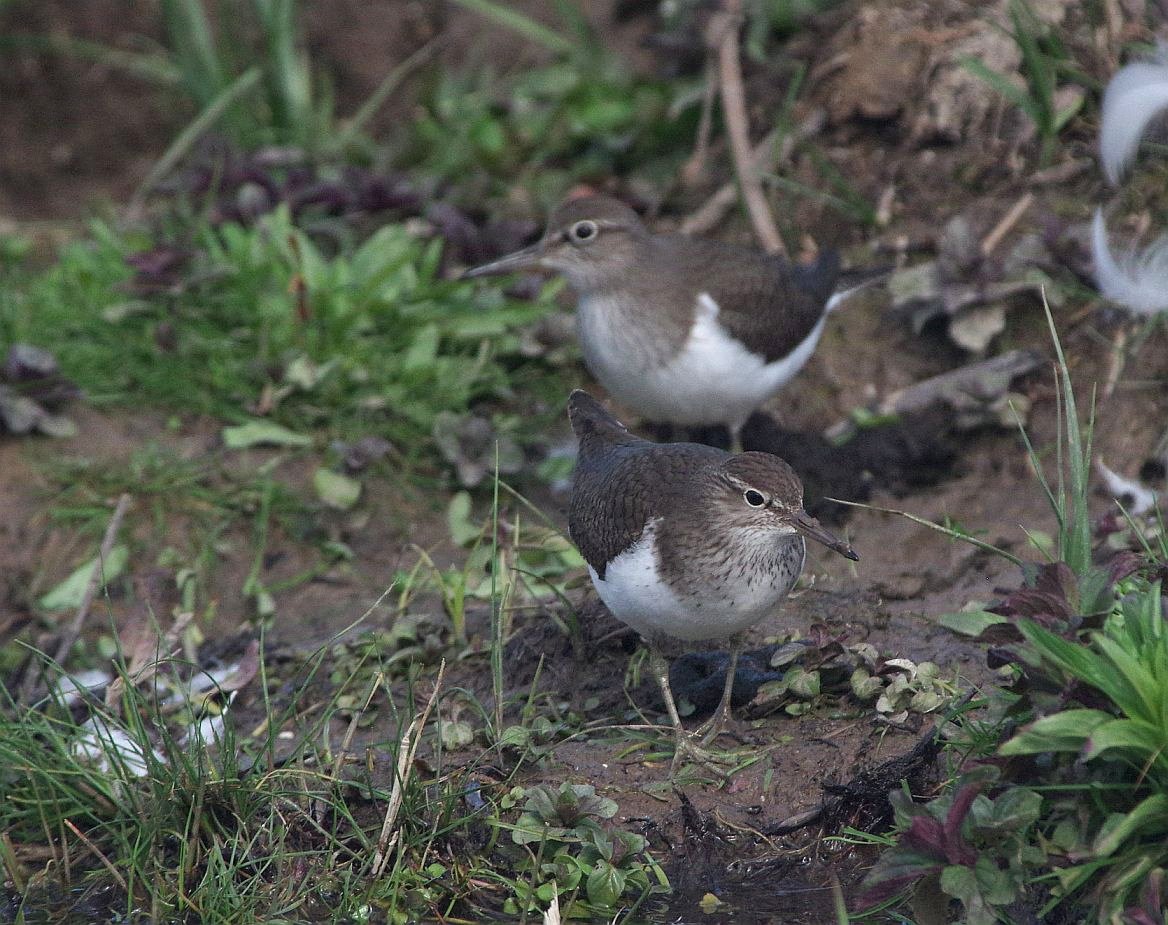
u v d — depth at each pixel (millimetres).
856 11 13789
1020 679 7312
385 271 12773
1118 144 11477
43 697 9852
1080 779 6902
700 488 8227
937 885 7051
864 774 8062
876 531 10898
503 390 12633
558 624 9695
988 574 10156
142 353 12734
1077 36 12844
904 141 13156
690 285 10734
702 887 7875
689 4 15242
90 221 15156
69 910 8039
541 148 15266
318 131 15945
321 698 9641
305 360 12328
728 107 13703
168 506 11648
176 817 8305
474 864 7965
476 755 8617
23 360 12109
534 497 11930
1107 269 11125
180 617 10117
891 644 9289
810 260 12992
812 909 7656
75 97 16578
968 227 12234
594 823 7895
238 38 16750
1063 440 11289
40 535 11469
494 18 16156
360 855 8039
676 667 9312
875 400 11953
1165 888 6492
